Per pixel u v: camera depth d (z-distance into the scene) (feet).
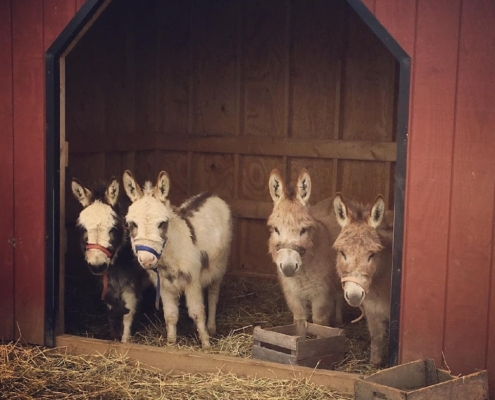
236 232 15.11
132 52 14.84
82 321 12.17
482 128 8.52
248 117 15.01
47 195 10.44
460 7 8.46
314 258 10.41
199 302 10.72
